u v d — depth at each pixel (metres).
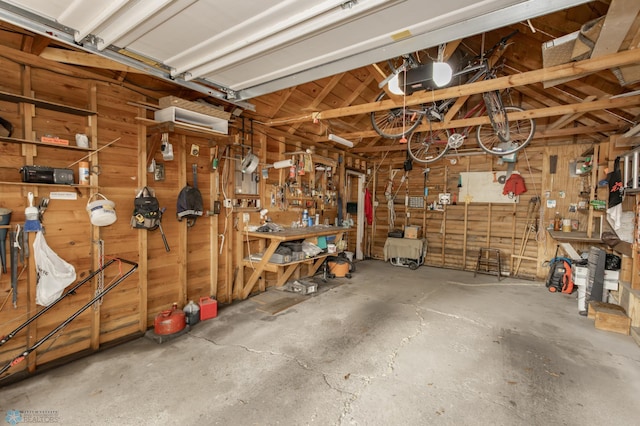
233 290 3.99
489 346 2.85
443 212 6.34
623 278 3.62
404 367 2.48
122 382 2.23
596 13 2.76
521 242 5.62
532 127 4.39
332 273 5.25
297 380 2.28
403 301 4.06
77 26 1.85
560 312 3.76
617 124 4.21
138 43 2.00
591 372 2.44
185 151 3.34
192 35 1.89
